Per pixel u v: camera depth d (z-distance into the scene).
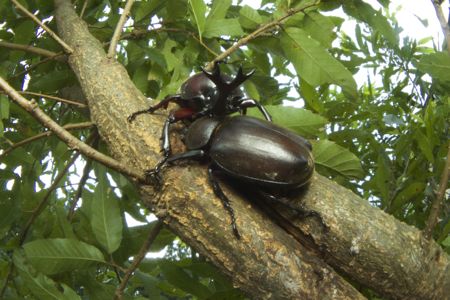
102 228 0.40
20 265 0.39
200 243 0.35
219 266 0.35
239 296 0.40
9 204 0.44
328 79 0.41
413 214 0.43
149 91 0.47
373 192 0.45
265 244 0.35
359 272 0.36
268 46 0.43
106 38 0.47
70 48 0.41
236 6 0.48
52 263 0.39
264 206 0.37
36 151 0.49
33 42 0.47
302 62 0.41
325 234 0.36
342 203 0.37
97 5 0.47
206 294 0.40
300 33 0.41
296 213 0.37
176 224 0.36
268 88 0.46
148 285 0.40
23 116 0.47
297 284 0.34
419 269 0.36
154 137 0.37
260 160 0.36
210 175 0.36
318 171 0.42
